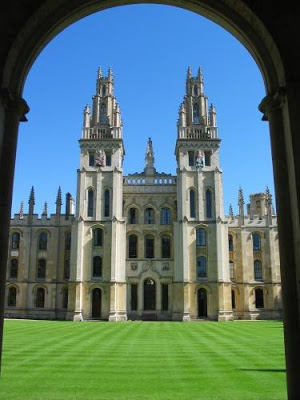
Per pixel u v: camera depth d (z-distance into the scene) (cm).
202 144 7606
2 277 1203
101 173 7469
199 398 1405
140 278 7350
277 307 7669
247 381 1670
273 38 1277
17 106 1315
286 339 1190
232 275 7806
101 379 1717
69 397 1420
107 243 7219
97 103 7894
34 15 1291
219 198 7381
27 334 3778
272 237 7925
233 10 1396
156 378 1744
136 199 7806
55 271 7788
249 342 3155
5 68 1256
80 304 6962
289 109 1235
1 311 1180
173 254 7438
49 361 2158
